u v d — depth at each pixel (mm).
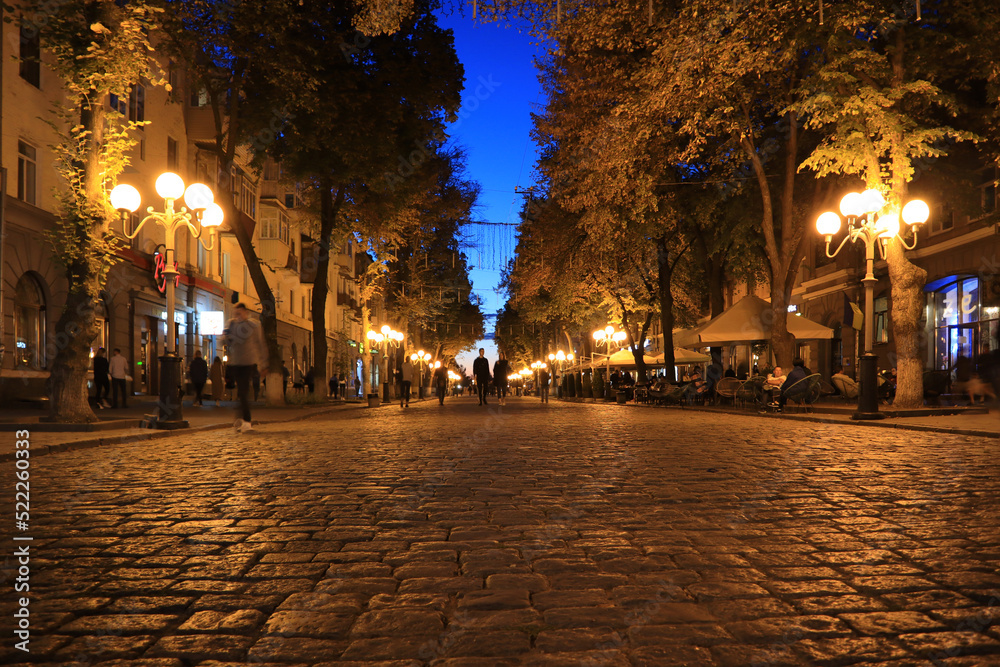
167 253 14133
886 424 14672
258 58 19859
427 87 24625
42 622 3188
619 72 20953
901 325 17250
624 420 18250
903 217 16188
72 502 6137
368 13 17781
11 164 20406
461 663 2738
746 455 9508
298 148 23016
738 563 4094
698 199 25016
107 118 14094
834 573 3887
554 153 25438
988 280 22969
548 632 3041
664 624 3129
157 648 2900
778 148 22844
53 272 22328
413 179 28047
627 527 5059
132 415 17969
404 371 31141
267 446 11211
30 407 20141
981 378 19500
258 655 2832
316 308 27906
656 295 33281
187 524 5223
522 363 86312
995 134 17844
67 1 13453
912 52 17234
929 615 3232
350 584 3742
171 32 19656
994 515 5406
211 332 30609
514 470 8125
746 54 17172
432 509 5773
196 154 32312
